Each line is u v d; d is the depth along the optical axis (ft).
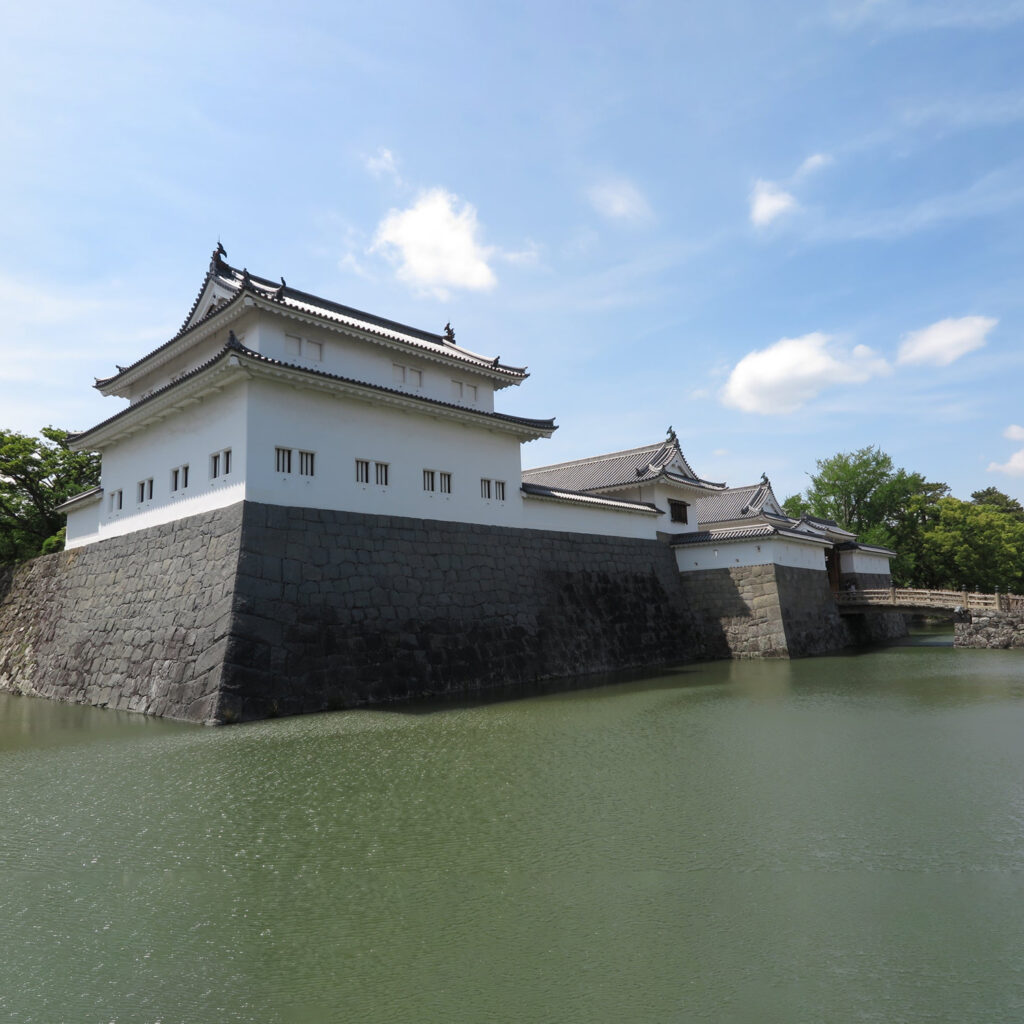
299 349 67.82
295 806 30.09
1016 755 36.83
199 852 25.09
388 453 70.13
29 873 23.54
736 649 100.68
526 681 74.43
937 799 29.58
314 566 60.23
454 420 76.64
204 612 56.34
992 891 20.84
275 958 17.87
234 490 59.11
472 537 76.43
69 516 88.84
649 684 70.54
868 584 139.85
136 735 47.09
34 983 16.93
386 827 27.27
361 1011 15.48
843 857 23.56
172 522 65.72
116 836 26.94
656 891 21.25
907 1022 14.61
